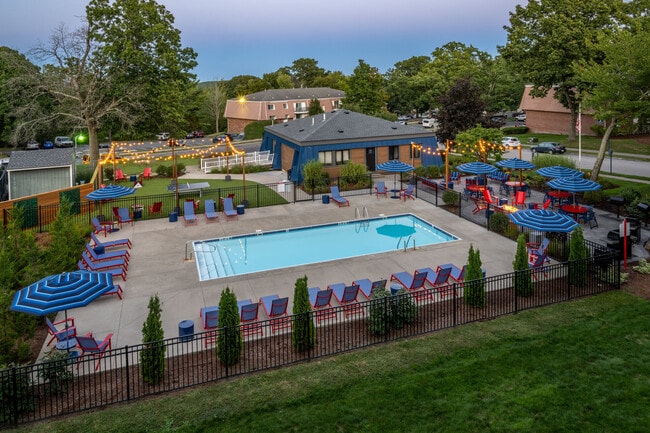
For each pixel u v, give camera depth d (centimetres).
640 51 2491
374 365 1158
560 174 2436
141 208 2661
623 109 2711
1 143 6769
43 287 1116
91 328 1405
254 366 1184
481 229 2305
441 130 4766
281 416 970
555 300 1508
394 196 2998
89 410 1024
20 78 4103
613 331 1278
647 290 1550
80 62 4222
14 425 976
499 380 1072
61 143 6775
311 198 3038
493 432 905
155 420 971
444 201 2755
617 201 2455
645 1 2927
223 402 1027
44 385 1044
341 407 991
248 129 7456
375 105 6794
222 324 1189
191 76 4862
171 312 1500
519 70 5753
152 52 4491
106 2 4306
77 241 1984
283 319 1330
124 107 4369
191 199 2930
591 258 1605
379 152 3788
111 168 4062
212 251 2103
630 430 898
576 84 5225
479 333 1307
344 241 2262
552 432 900
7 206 2528
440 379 1084
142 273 1825
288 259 2027
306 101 8925
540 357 1162
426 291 1481
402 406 990
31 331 1259
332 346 1271
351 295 1471
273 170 4225
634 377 1062
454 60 8725
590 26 4941
